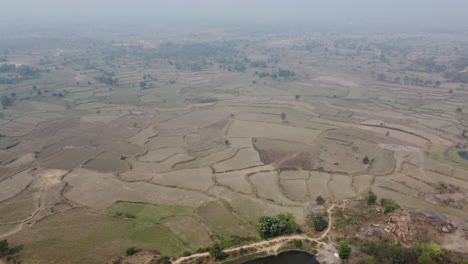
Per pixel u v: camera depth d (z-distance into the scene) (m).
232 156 123.81
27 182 104.88
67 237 78.69
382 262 64.62
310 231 78.94
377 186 103.44
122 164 117.62
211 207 91.12
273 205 92.06
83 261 70.81
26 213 88.62
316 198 96.00
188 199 95.06
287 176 109.75
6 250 73.50
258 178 108.00
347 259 69.00
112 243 76.56
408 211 82.12
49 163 118.19
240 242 75.69
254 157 122.94
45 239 78.00
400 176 109.75
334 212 85.94
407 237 73.00
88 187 101.69
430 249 65.12
